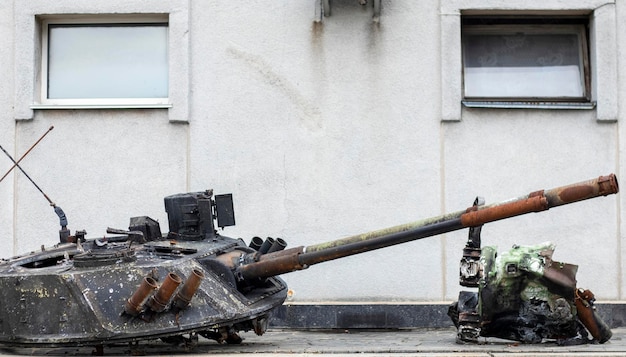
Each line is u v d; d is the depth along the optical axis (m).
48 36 10.91
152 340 8.06
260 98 10.62
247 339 9.18
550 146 10.58
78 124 10.65
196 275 7.23
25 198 10.59
